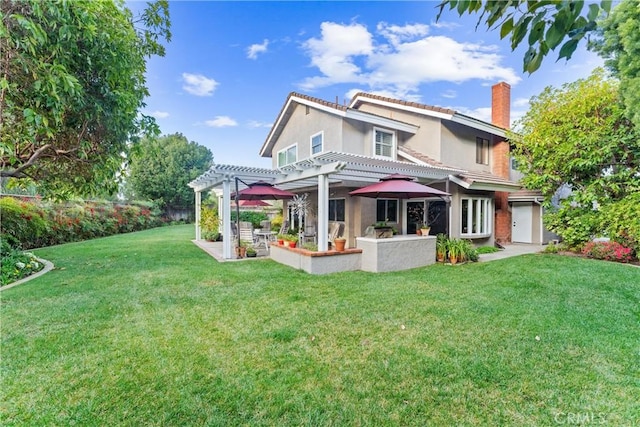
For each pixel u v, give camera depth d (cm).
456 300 599
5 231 1166
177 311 542
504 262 995
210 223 1841
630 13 474
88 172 765
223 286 712
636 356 377
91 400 299
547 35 154
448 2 174
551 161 1134
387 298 615
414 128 1402
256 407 290
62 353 388
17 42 426
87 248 1391
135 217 2591
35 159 677
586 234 1082
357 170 919
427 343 416
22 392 310
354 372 348
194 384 325
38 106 513
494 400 298
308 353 392
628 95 559
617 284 697
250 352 394
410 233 1369
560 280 739
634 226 917
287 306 570
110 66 589
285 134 1720
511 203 1694
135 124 705
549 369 349
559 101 1144
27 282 742
